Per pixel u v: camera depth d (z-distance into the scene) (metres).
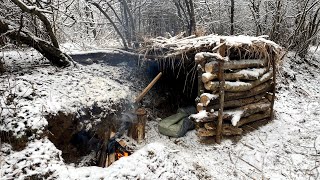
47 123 3.85
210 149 5.18
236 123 5.21
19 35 5.62
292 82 9.05
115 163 3.59
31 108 3.96
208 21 12.01
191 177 4.07
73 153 4.66
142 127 5.50
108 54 7.16
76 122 4.49
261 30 11.54
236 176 4.48
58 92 4.75
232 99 5.64
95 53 7.05
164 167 3.81
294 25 11.55
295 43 11.25
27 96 4.22
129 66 7.12
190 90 7.27
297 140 5.60
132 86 6.49
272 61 6.32
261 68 6.09
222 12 12.07
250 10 11.69
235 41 4.93
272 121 6.45
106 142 4.95
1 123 3.62
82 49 7.99
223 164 4.77
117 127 5.41
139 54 6.67
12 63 6.09
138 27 10.86
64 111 4.27
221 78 5.10
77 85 5.29
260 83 6.07
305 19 11.19
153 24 11.23
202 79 5.13
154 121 6.30
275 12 10.96
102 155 4.80
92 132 4.80
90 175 3.28
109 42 10.45
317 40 15.55
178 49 5.50
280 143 5.46
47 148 3.56
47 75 5.43
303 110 7.22
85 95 4.97
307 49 12.02
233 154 5.07
